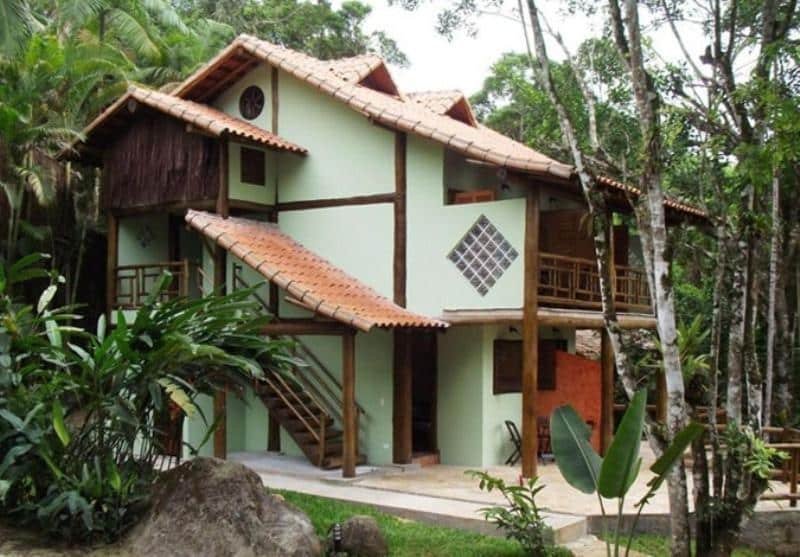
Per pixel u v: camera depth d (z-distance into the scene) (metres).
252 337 7.89
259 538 6.92
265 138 13.31
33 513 7.25
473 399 12.62
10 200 15.36
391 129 12.87
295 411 12.52
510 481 11.27
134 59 21.50
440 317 12.33
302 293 11.33
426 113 14.90
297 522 7.24
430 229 12.53
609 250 7.75
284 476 11.72
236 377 8.00
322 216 13.62
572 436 7.12
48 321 7.51
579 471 6.99
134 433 7.50
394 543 8.16
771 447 8.14
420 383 13.29
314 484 11.13
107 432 7.46
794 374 14.58
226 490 7.20
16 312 7.47
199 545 6.88
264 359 8.09
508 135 24.14
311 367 13.46
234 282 13.50
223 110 14.87
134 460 7.79
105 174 14.95
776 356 12.91
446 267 12.34
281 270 11.86
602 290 7.69
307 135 13.86
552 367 13.77
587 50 10.23
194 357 7.39
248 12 27.94
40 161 16.95
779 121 6.94
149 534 7.07
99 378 7.02
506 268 11.74
